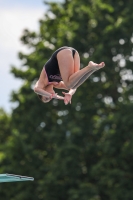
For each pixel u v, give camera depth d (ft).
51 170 234.58
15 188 246.06
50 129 254.27
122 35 240.12
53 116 255.50
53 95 76.02
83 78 74.69
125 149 221.05
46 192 233.76
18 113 256.32
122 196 220.23
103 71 241.14
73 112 246.88
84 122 241.14
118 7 252.21
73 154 231.09
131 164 228.22
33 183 245.04
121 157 225.56
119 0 254.68
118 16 249.55
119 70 243.40
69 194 230.89
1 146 249.96
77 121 242.78
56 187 233.14
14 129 257.55
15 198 241.76
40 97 80.12
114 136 225.76
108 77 241.76
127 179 223.71
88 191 223.71
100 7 247.29
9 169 244.01
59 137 242.37
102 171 223.92
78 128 232.94
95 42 243.60
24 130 254.88
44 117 253.24
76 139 236.22
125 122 224.12
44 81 77.15
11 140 246.27
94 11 249.96
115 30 238.27
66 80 74.69
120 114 227.40
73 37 243.60
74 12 250.37
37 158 245.45
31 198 242.37
